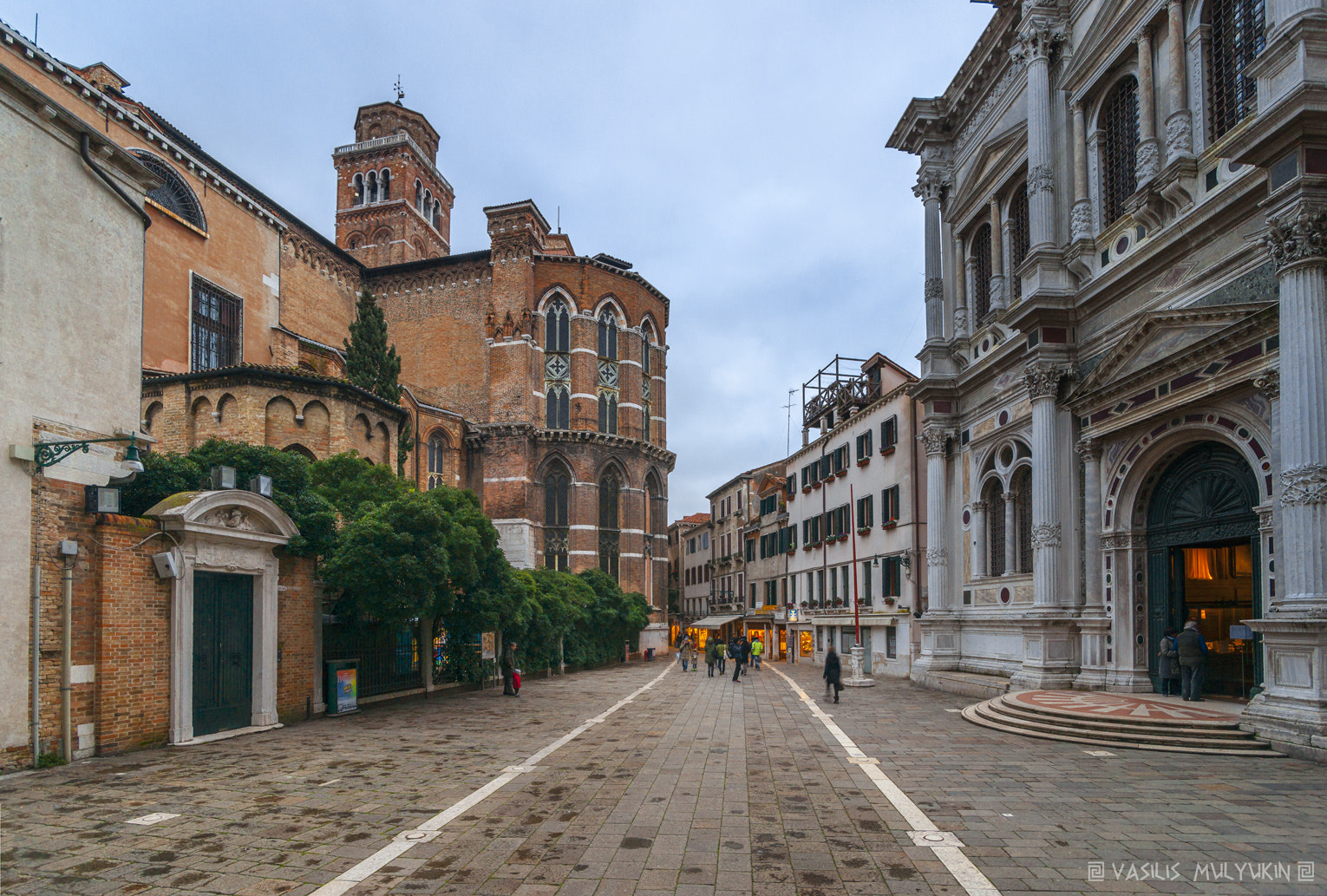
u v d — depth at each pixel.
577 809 9.70
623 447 57.31
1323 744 11.83
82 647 13.09
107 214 14.36
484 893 6.88
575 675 38.59
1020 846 8.03
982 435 26.55
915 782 11.14
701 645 71.69
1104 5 20.47
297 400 30.11
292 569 18.12
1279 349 13.44
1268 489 14.84
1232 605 18.14
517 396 53.59
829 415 45.91
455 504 25.08
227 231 36.62
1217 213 16.09
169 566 14.33
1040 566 21.11
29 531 12.34
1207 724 13.66
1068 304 21.31
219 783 11.24
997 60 26.39
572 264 56.88
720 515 72.88
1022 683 21.05
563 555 54.53
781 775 11.77
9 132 12.35
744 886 6.97
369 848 8.14
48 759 12.34
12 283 12.31
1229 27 16.84
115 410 14.36
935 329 29.61
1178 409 16.92
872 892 6.80
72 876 7.34
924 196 30.86
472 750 14.13
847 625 40.03
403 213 74.44
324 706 19.33
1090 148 21.50
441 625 26.81
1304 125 12.70
